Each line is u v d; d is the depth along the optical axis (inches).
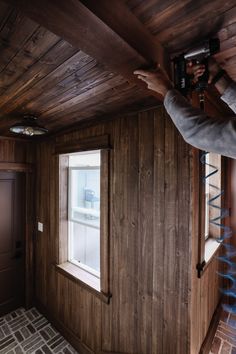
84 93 54.9
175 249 58.7
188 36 33.5
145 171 65.8
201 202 62.1
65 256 103.6
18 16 28.5
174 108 25.5
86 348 85.7
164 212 61.1
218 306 95.2
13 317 112.5
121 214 72.7
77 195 103.9
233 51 37.7
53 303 106.3
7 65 41.1
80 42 28.0
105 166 76.9
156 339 63.1
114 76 45.6
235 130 19.9
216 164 94.5
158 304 62.5
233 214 106.7
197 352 63.7
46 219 110.8
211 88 55.4
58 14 22.9
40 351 90.1
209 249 83.7
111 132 76.1
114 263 75.2
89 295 85.4
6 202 115.0
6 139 109.6
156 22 30.7
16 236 119.3
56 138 103.5
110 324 76.8
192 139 23.5
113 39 27.2
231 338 85.1
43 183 113.2
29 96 56.7
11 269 117.3
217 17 29.4
